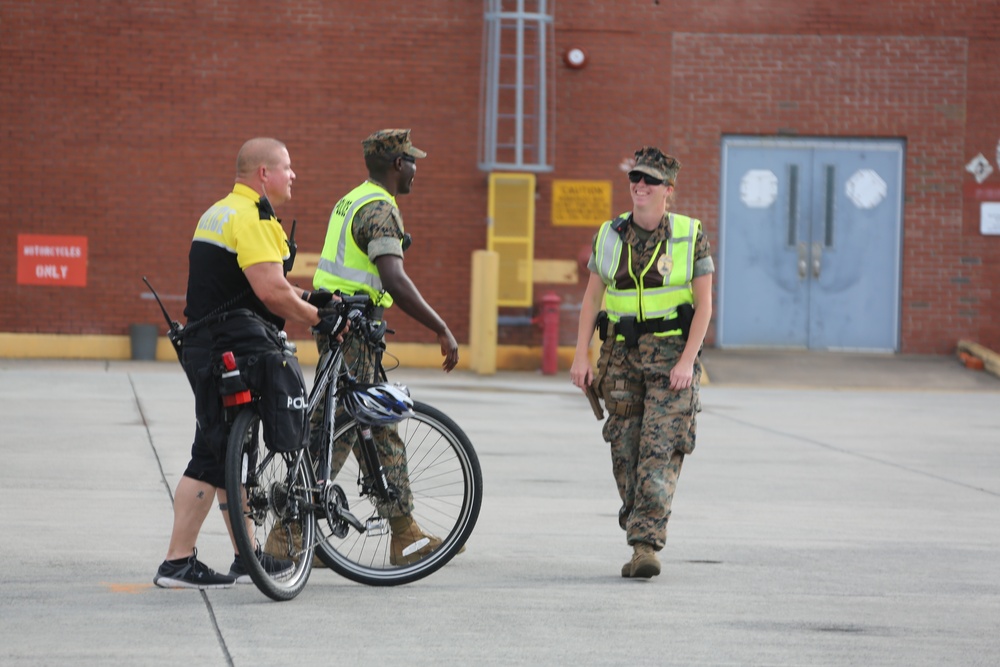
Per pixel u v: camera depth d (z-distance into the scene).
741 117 63.62
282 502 19.64
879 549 24.92
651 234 22.02
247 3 61.31
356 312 20.56
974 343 64.69
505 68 61.84
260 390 19.30
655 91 63.22
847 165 64.44
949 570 23.19
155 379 52.53
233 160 61.72
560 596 20.50
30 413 40.84
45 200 61.16
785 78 63.69
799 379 59.81
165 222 61.72
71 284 61.50
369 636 17.78
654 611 19.64
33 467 31.30
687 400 21.88
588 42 62.72
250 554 18.77
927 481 33.50
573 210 63.00
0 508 26.34
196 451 20.03
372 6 61.84
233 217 19.39
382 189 22.03
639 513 21.67
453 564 22.81
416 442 21.53
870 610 20.11
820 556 24.16
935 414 48.97
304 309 19.70
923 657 17.53
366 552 21.28
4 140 60.75
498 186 61.97
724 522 27.39
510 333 63.28
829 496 30.89
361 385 20.81
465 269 62.81
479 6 62.12
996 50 64.06
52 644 16.86
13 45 60.44
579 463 34.75
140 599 19.36
